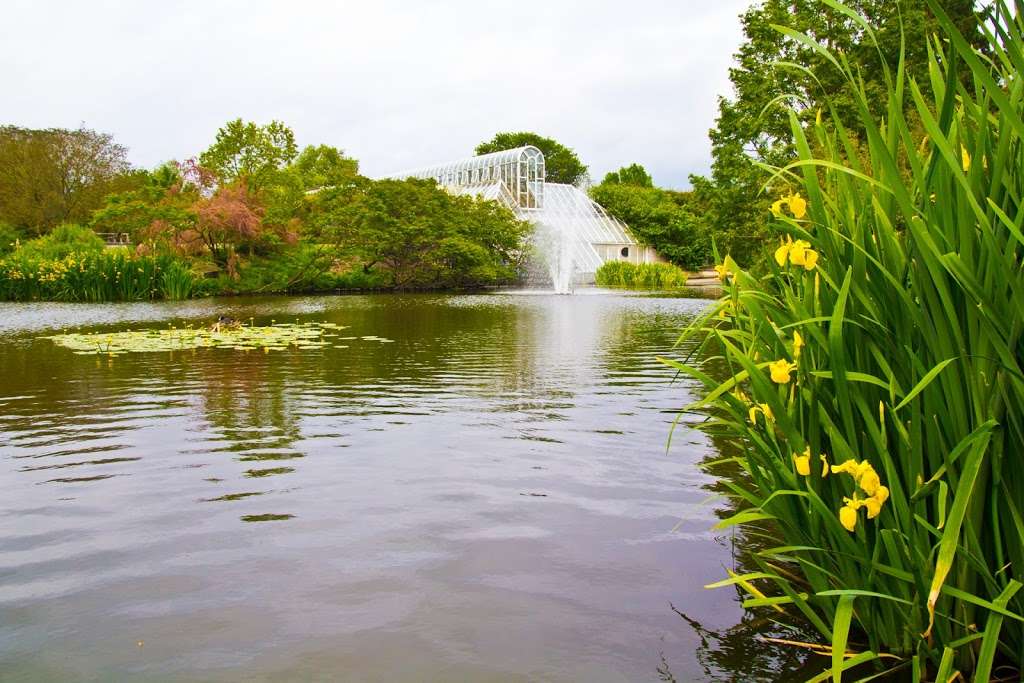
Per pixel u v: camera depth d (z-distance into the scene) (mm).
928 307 1983
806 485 2244
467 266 34219
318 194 35656
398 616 2609
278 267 30984
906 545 2064
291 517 3609
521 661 2309
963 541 2018
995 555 2051
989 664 1743
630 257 48031
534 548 3225
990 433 1779
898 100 2123
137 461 4617
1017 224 1803
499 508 3740
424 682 2189
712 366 8805
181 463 4570
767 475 2455
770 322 2426
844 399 2105
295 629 2514
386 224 32875
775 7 19219
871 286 2150
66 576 2945
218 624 2551
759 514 2377
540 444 5039
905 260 2059
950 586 2010
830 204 2301
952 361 1888
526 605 2689
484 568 3016
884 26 17484
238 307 21062
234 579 2912
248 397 6820
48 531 3430
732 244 19922
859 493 2074
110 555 3154
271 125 41250
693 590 2824
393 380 7797
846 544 2143
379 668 2270
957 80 1820
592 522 3549
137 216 27844
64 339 11875
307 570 2998
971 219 1871
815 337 2217
